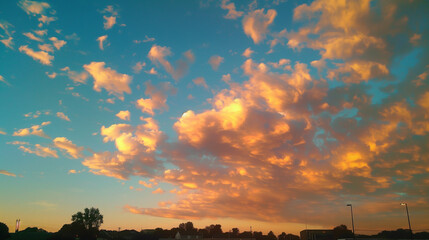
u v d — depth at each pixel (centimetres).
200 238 15588
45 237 10456
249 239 16925
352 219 7275
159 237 15275
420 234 10438
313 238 13225
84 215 12600
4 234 9006
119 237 14288
